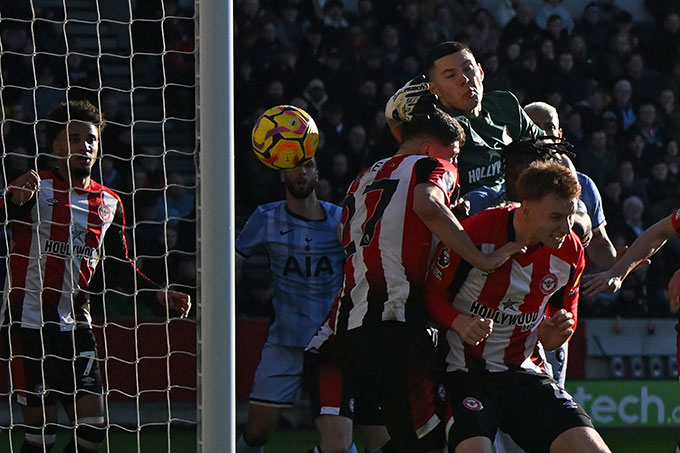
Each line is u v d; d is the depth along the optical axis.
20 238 12.46
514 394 8.99
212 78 8.96
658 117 26.84
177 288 21.14
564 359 11.66
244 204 23.48
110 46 27.03
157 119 26.19
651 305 22.70
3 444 17.86
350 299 9.30
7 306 12.51
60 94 23.88
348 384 11.26
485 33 26.81
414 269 9.11
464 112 10.95
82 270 12.61
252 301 20.98
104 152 22.81
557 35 27.09
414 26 26.69
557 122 12.85
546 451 8.84
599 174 24.84
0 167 22.27
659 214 24.98
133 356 19.25
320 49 25.41
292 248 14.18
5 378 19.08
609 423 20.48
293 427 19.92
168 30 25.92
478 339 8.69
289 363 14.00
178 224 22.36
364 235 9.27
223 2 8.96
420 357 8.96
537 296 8.98
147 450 17.41
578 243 9.02
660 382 20.70
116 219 12.90
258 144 12.59
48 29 24.55
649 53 28.39
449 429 8.77
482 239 8.84
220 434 8.99
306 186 14.12
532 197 8.50
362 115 24.73
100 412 12.52
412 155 9.41
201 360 9.05
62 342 12.48
